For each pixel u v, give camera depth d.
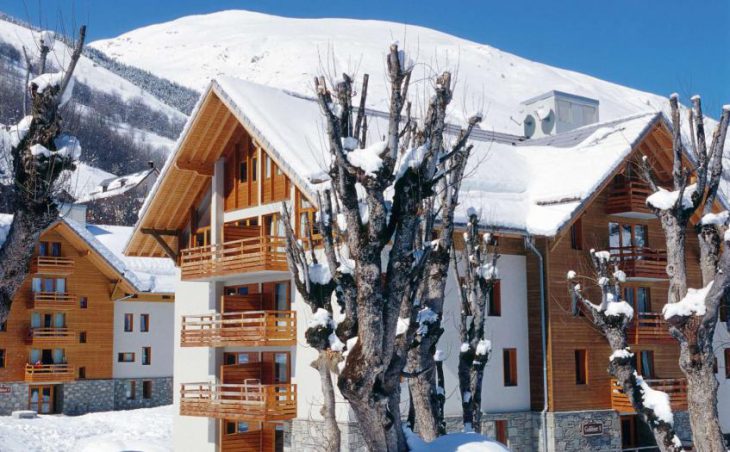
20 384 56.19
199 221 38.41
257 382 34.00
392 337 15.90
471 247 25.16
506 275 35.38
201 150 36.31
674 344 38.09
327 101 16.44
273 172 34.22
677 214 22.77
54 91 18.34
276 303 33.91
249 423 34.75
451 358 33.16
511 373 35.19
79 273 59.31
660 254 37.88
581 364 36.03
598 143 39.56
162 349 62.44
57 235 58.44
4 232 19.97
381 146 15.73
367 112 38.25
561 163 38.97
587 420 35.44
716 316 21.72
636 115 40.44
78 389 58.03
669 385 37.59
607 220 37.81
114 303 60.69
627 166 38.12
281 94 36.09
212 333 33.66
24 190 17.95
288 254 17.77
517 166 39.19
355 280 16.70
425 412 21.19
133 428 47.91
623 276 24.75
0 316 17.88
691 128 22.81
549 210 35.53
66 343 57.25
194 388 37.12
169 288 61.97
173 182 37.34
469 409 24.16
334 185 16.94
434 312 20.41
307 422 30.78
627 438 37.66
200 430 36.72
